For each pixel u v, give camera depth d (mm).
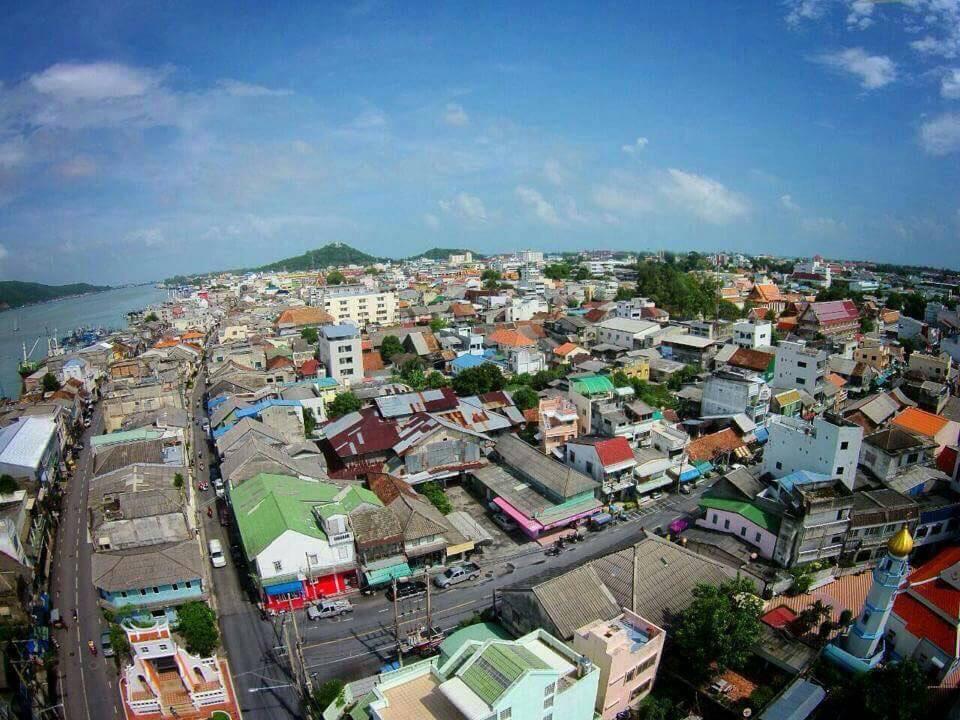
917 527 65500
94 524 62656
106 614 57531
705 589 48969
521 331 166250
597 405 91438
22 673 50875
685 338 147625
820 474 65312
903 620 51500
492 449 91312
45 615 62031
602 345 154375
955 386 113125
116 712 49281
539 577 55188
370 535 63625
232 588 64688
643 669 46094
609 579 53906
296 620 59125
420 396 97812
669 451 84938
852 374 123375
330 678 51062
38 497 80625
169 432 91812
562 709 39031
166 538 61594
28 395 130375
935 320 181250
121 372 144000
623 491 81562
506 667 36938
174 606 58250
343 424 91812
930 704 44969
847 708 45812
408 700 38844
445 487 86688
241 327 190000
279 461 77250
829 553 62719
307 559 61062
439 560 67062
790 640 50469
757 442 96688
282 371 131500
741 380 98812
